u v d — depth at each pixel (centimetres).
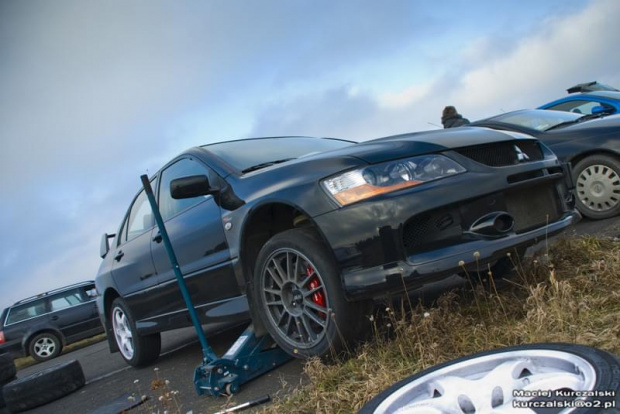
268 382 309
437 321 270
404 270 255
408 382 186
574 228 531
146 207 468
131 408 355
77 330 1286
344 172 274
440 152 280
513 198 292
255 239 328
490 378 170
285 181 296
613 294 259
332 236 266
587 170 549
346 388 240
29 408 469
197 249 367
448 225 268
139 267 456
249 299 327
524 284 313
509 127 618
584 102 734
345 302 268
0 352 1220
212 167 364
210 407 298
